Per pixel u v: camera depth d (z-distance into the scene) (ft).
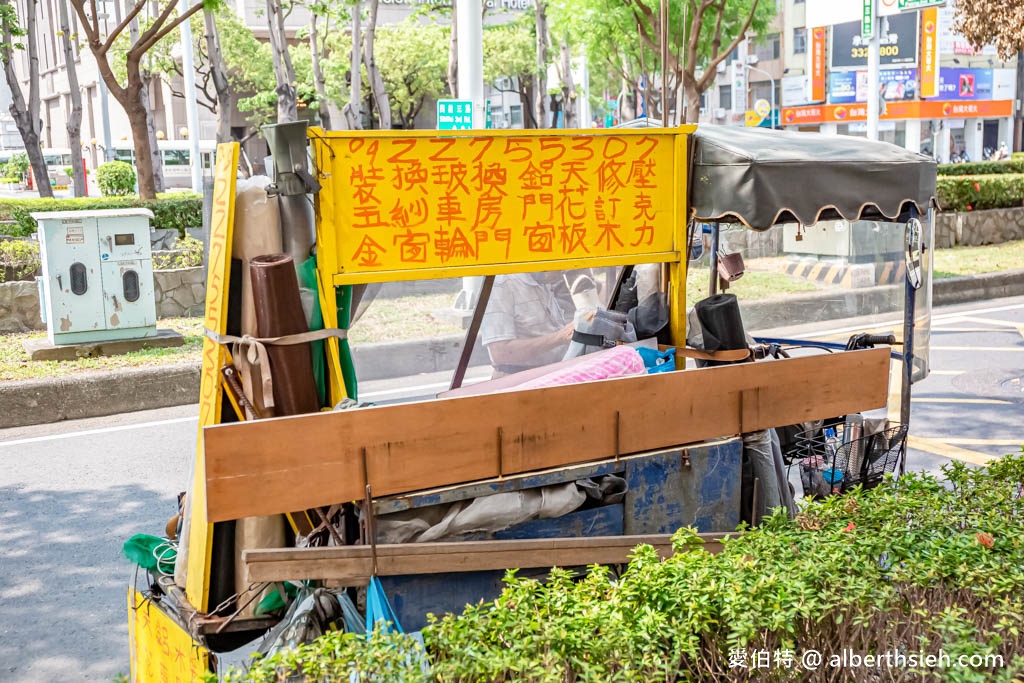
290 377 11.10
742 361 14.44
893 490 12.79
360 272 11.82
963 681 8.57
